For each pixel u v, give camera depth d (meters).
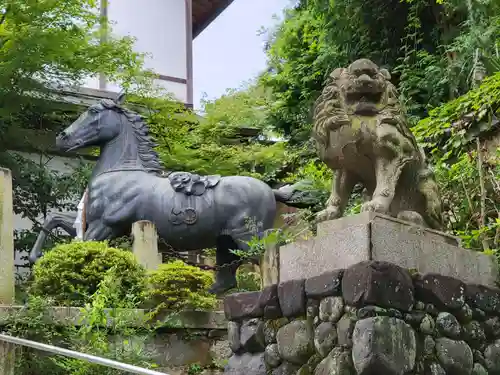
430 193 4.63
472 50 9.84
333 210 4.57
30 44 9.91
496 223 5.95
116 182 7.91
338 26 11.96
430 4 11.45
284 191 8.41
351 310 3.96
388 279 3.90
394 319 3.89
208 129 11.88
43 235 8.23
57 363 5.33
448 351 4.11
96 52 10.97
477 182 6.92
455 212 6.98
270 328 4.67
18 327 5.59
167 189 7.93
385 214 4.29
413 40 11.75
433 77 10.67
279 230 6.31
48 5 10.31
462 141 7.57
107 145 8.20
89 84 12.43
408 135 4.53
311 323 4.30
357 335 3.86
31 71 10.30
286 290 4.47
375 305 3.87
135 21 13.36
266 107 13.33
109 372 5.25
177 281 6.28
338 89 4.55
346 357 3.94
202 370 6.22
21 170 10.16
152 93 11.84
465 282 4.45
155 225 7.75
